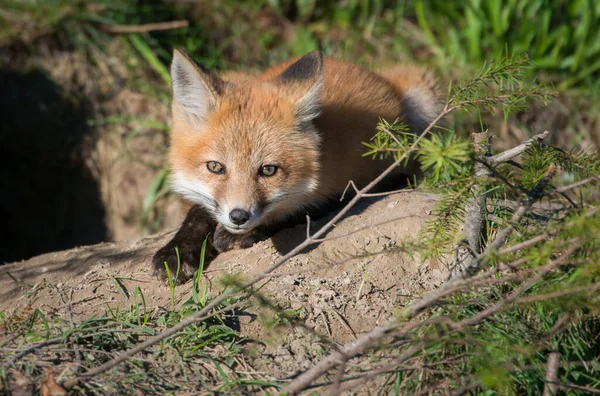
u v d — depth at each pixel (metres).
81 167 15.28
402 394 6.19
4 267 8.75
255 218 7.82
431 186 6.34
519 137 14.32
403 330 5.72
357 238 7.94
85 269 8.32
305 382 5.55
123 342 6.51
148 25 15.54
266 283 7.39
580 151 7.39
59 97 15.25
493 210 7.75
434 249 6.36
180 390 6.07
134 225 15.03
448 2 14.88
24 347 6.48
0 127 15.10
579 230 5.48
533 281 5.84
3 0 15.45
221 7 16.38
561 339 6.52
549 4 14.25
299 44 15.59
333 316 7.01
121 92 15.32
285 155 8.09
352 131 9.10
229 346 6.57
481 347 5.61
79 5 15.48
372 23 15.95
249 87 8.54
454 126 13.55
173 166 8.56
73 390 5.86
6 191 15.38
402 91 11.04
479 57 14.42
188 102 8.31
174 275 7.82
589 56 14.52
